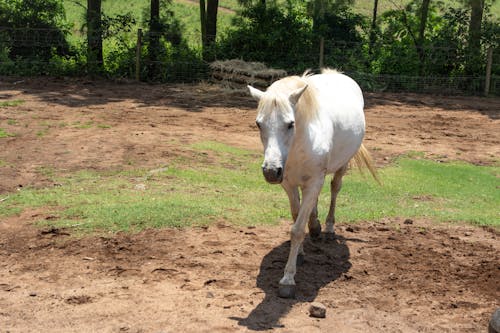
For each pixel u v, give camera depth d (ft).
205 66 66.95
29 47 67.36
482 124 50.57
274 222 22.91
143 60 66.64
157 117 45.47
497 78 68.49
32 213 22.88
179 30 70.90
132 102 51.90
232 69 61.46
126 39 69.21
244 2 71.15
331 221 22.03
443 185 30.78
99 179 28.17
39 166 30.25
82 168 30.12
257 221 22.80
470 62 69.67
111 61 66.80
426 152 38.91
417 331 15.21
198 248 19.95
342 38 75.10
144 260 19.01
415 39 72.64
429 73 70.79
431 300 17.21
